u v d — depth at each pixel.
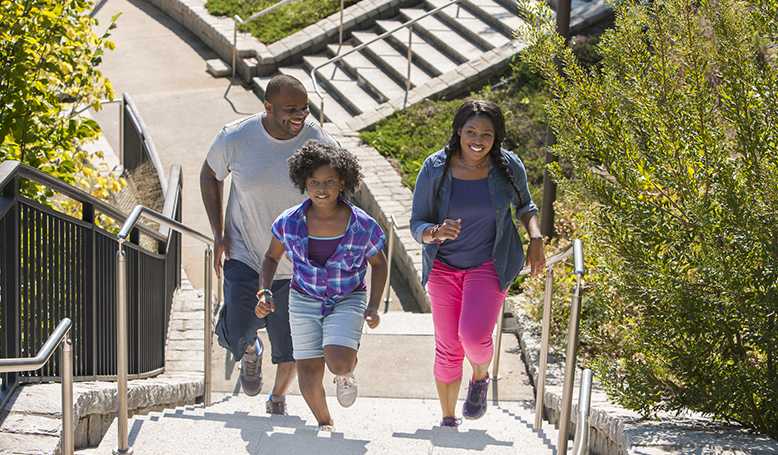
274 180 6.41
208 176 6.65
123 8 22.36
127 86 18.41
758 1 6.00
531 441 6.45
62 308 6.36
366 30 19.14
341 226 5.82
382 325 10.07
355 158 5.76
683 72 6.57
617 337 7.20
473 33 17.52
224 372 9.04
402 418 7.80
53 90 10.08
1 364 4.15
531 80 15.88
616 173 6.28
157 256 8.68
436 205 6.18
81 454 5.69
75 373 6.53
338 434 6.01
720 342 6.12
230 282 6.63
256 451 5.73
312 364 6.00
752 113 5.84
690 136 6.16
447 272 6.35
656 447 5.31
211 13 20.48
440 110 15.98
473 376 6.64
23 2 9.41
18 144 8.91
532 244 6.34
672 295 6.01
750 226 5.74
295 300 5.97
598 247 6.43
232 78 18.86
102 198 9.84
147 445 5.79
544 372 6.88
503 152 6.16
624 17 6.80
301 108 6.29
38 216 6.01
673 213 6.29
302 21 19.59
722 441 5.43
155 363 8.64
